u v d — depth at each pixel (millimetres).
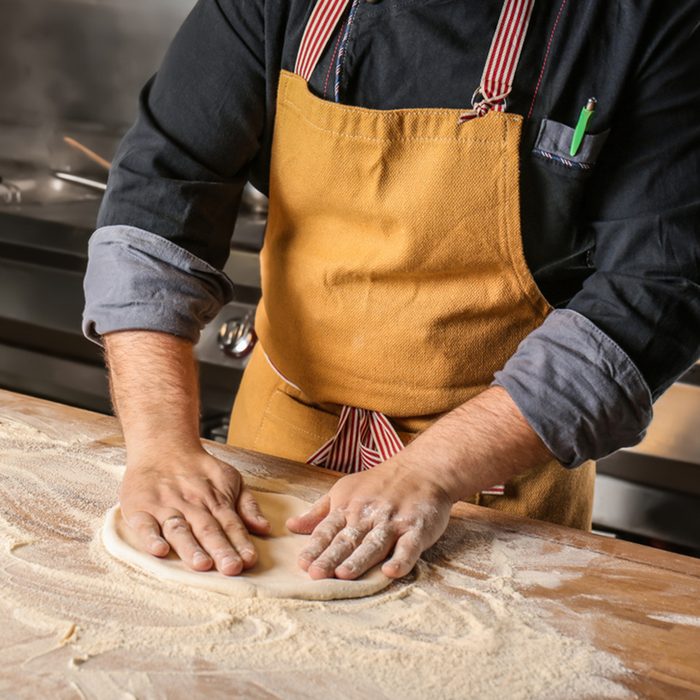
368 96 1247
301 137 1281
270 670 884
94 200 2598
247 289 2107
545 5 1191
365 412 1390
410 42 1221
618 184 1200
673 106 1165
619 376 1144
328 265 1316
